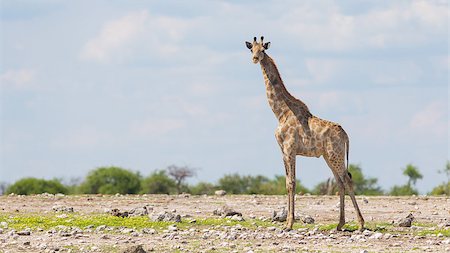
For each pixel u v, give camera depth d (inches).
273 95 1803.6
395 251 1488.7
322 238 1656.0
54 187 5260.8
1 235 1676.9
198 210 2199.8
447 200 2512.3
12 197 2573.8
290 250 1503.4
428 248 1520.7
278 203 2413.9
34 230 1755.7
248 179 5575.8
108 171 5413.4
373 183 5344.5
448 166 4557.1
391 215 2100.1
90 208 2241.6
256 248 1529.3
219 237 1664.6
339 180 1770.4
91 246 1546.5
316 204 2383.1
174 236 1673.2
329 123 1769.2
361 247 1540.4
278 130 1790.1
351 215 2095.2
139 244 1558.8
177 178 5531.5
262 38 1831.9
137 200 2492.6
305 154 1781.5
